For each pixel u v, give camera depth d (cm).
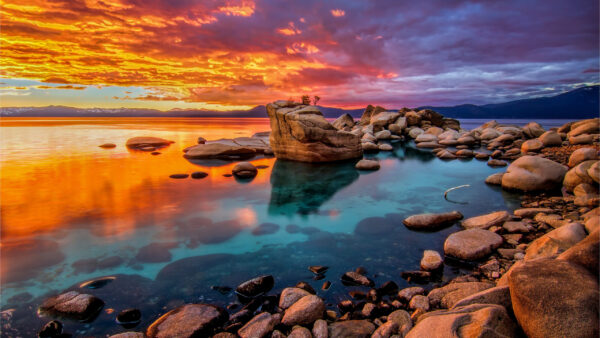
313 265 624
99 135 3719
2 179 1394
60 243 743
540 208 852
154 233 812
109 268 619
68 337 412
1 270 608
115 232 816
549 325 260
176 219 926
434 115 3931
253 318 414
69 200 1102
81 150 2350
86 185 1323
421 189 1286
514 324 289
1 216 926
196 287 543
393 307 453
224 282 560
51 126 5578
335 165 1848
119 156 2103
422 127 3875
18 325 438
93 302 474
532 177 1079
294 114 1888
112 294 521
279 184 1401
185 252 696
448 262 606
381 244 723
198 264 635
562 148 1936
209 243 748
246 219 931
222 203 1102
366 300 482
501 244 634
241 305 485
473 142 2809
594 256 315
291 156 2003
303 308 421
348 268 607
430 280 539
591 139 2014
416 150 2673
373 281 547
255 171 1598
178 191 1259
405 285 530
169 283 557
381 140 3462
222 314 439
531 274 306
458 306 353
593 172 901
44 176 1468
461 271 567
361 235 787
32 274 594
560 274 297
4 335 416
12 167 1659
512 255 584
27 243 739
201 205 1076
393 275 570
